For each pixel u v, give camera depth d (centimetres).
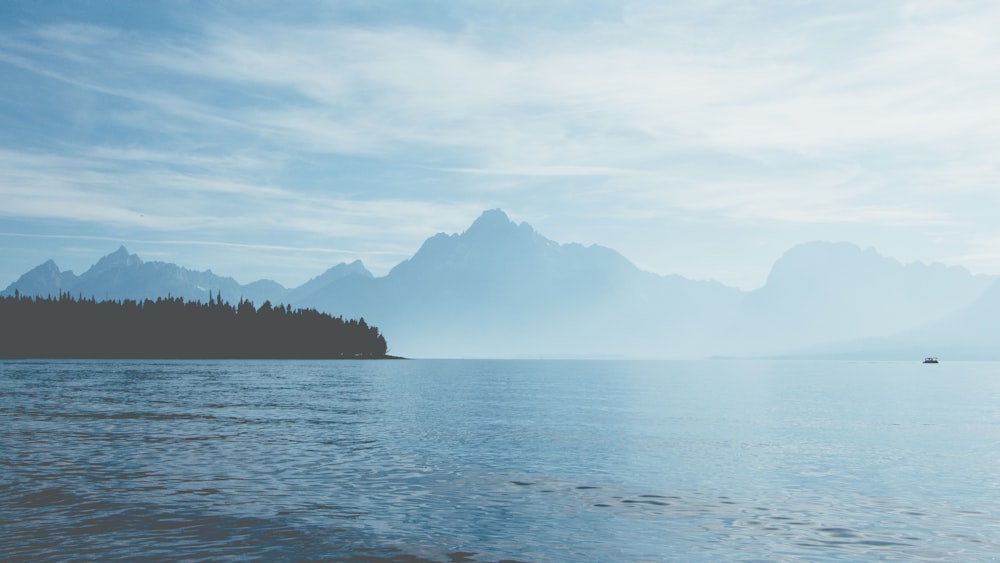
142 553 2000
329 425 5416
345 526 2320
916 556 2091
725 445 4397
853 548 2159
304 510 2531
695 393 10444
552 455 3931
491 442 4469
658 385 13388
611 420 5959
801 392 10944
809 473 3425
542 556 2036
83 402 7175
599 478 3244
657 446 4331
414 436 4759
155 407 6756
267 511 2508
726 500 2800
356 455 3881
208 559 1955
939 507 2709
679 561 2017
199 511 2492
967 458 3941
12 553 1984
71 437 4469
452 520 2423
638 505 2694
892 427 5550
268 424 5438
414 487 2989
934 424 5819
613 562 1995
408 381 14100
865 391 11375
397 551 2058
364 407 7219
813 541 2230
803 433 5081
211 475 3206
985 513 2609
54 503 2588
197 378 13162
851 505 2730
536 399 8756
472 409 7069
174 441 4356
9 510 2475
